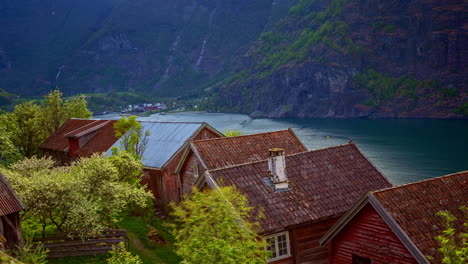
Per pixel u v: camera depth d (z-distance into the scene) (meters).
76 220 22.67
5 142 50.66
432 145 117.69
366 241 18.20
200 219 17.41
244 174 24.33
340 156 27.39
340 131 166.75
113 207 25.58
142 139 43.81
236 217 17.44
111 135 48.91
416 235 16.27
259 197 23.14
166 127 44.16
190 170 33.56
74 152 50.62
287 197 23.56
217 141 32.44
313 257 23.09
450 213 17.41
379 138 138.62
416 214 17.02
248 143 33.28
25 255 20.38
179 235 17.48
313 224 23.27
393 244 17.11
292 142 34.81
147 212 35.03
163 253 27.69
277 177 23.84
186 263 15.42
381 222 17.55
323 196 24.22
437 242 16.20
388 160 97.31
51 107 69.12
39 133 65.12
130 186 28.56
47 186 23.39
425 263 15.39
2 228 22.11
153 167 38.34
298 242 22.78
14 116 63.88
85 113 73.19
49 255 23.64
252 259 16.23
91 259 23.83
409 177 79.38
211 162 30.56
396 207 17.09
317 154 27.09
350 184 25.52
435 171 83.69
